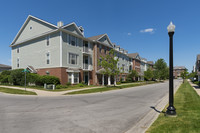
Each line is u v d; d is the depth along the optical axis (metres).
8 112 6.62
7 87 18.14
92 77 25.33
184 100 8.95
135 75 39.44
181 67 112.44
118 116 6.04
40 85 19.05
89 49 24.81
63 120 5.42
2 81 23.78
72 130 4.43
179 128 4.18
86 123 5.10
